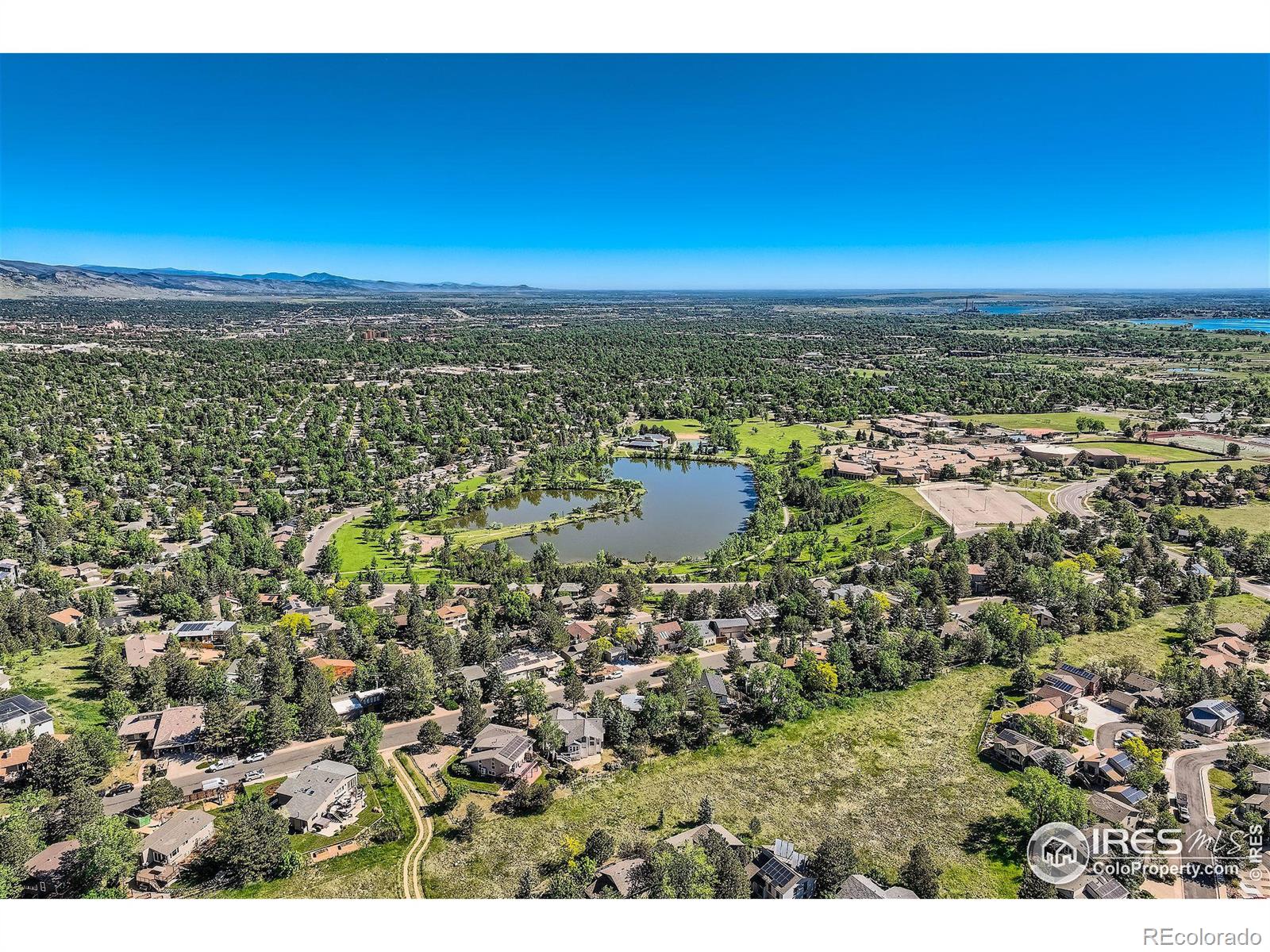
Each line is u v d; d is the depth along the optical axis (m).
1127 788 98.12
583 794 101.44
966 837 94.31
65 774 96.62
